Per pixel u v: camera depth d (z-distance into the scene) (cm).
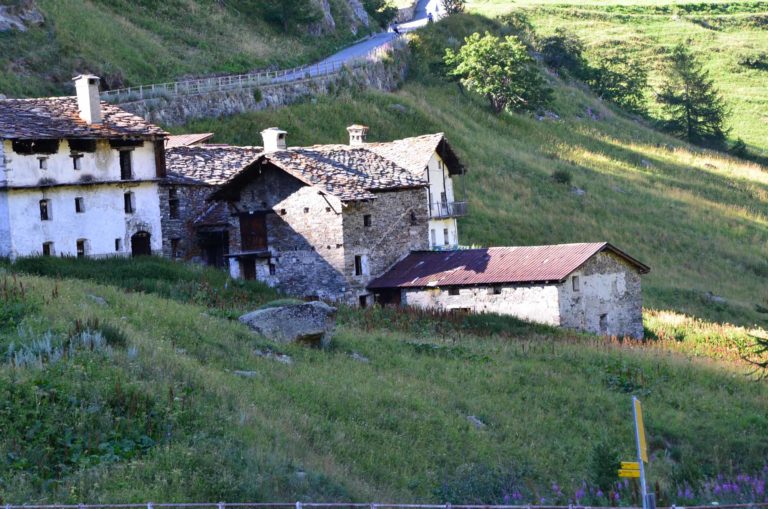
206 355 3803
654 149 13638
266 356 4094
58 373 3073
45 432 2770
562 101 14400
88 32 11925
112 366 3219
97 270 5606
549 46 16838
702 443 3956
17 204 5778
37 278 4597
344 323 5316
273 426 3131
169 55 12900
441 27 15550
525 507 2473
